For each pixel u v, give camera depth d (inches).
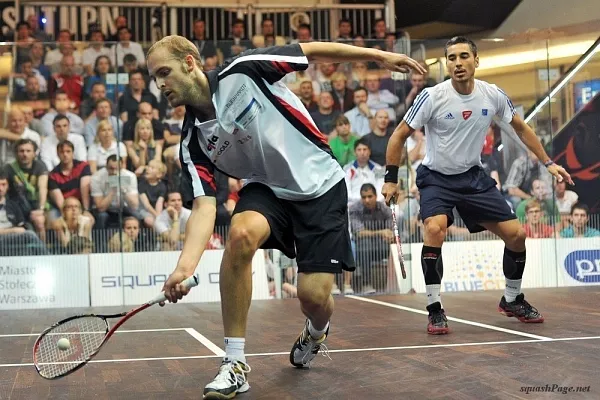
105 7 418.9
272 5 425.1
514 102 307.3
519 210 309.0
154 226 297.3
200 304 282.5
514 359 140.3
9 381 135.3
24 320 244.4
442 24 468.8
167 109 296.0
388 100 300.2
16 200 291.4
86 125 293.4
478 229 196.7
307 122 123.0
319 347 137.6
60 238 293.6
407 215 303.0
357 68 298.8
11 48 289.7
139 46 294.4
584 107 309.4
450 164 190.1
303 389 120.6
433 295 181.0
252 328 200.2
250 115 117.2
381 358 146.4
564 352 146.3
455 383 121.1
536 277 309.1
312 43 122.0
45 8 414.0
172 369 143.3
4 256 291.4
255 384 125.4
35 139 291.4
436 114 187.6
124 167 295.1
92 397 120.4
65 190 293.4
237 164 122.6
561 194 309.7
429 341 166.7
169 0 436.1
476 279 304.3
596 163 310.7
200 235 115.0
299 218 124.3
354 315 224.1
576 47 307.6
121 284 295.7
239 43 298.4
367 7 431.2
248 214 119.8
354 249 299.3
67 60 291.7
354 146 299.6
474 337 170.2
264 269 296.0
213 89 115.3
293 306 261.7
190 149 120.0
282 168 121.0
